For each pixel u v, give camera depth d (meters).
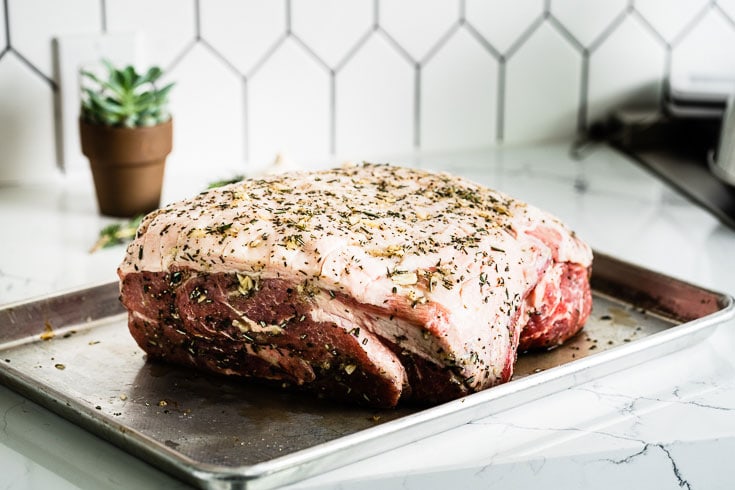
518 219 1.03
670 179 1.41
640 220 1.31
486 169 1.44
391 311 0.94
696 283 1.10
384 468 0.90
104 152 1.24
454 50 1.46
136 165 1.25
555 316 1.03
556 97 1.52
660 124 1.51
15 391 0.97
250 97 1.39
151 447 0.88
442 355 0.94
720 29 1.55
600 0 1.50
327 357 0.96
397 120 1.46
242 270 0.96
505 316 0.97
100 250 1.21
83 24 1.31
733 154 1.32
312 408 0.97
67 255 1.20
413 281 0.94
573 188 1.39
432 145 1.48
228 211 0.99
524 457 0.92
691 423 0.95
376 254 0.95
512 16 1.47
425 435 0.92
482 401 0.92
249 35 1.37
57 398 0.93
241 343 0.98
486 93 1.49
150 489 0.89
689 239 1.26
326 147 1.44
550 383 0.95
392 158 1.46
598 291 1.14
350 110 1.43
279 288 0.95
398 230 0.98
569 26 1.49
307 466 0.87
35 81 1.30
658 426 0.95
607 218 1.31
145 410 0.96
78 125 1.29
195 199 1.02
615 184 1.41
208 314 0.98
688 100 1.50
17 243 1.22
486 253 0.97
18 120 1.31
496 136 1.51
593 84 1.53
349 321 0.95
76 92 1.32
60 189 1.34
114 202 1.27
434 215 1.01
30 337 1.05
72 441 0.93
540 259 1.01
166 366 1.02
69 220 1.27
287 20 1.38
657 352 1.01
